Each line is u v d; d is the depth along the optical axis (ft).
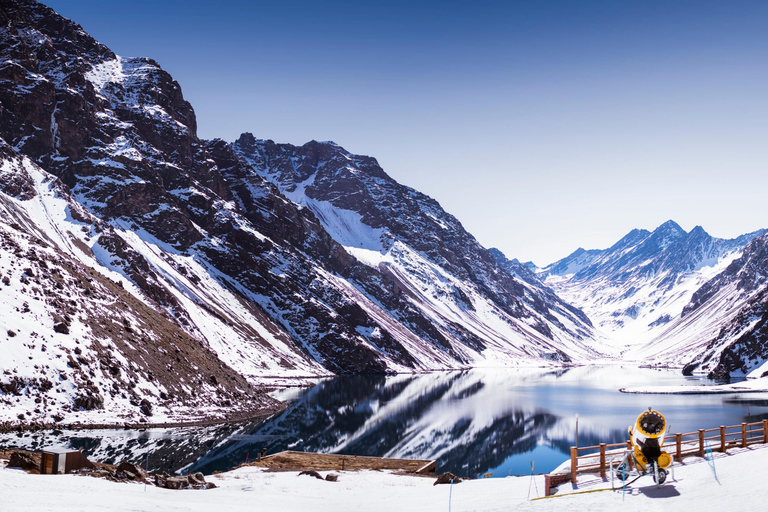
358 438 285.43
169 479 107.86
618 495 76.74
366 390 548.31
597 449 265.34
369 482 132.98
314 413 365.61
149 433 232.53
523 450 264.93
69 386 232.32
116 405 243.60
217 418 287.07
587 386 634.43
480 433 310.04
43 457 105.60
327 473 146.41
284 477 135.74
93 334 269.23
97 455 183.83
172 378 295.48
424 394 523.70
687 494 73.15
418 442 282.56
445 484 124.67
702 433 99.09
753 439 109.29
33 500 70.03
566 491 85.15
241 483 122.21
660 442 79.00
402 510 91.91
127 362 273.13
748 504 65.41
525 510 75.87
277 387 529.86
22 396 216.74
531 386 634.43
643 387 607.37
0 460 117.19
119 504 73.97
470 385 643.04
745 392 530.27
